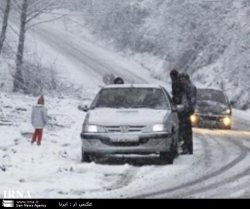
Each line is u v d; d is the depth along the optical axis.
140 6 148.38
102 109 33.41
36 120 37.84
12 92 73.00
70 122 52.16
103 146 30.98
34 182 25.97
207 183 26.33
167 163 31.83
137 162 32.47
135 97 34.41
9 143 38.41
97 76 110.50
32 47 110.94
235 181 26.78
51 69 80.75
